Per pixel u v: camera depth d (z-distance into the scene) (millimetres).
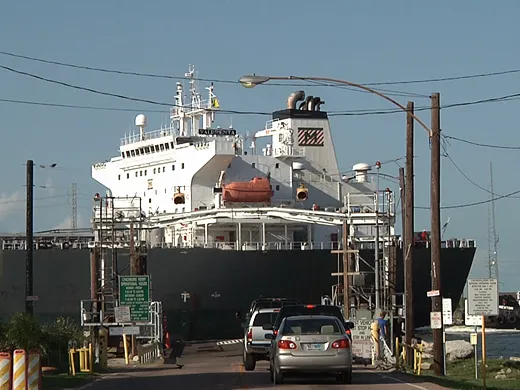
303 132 110188
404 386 37125
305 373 38469
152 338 74125
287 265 98562
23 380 33812
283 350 38188
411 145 57938
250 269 97625
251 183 100688
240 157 105375
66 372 51781
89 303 90250
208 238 101312
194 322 96312
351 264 88438
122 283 66812
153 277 95500
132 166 111250
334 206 110125
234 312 97625
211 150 101625
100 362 56375
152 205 108625
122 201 110562
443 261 104312
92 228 98938
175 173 105750
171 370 52781
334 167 111250
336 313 46688
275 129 109750
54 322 89750
